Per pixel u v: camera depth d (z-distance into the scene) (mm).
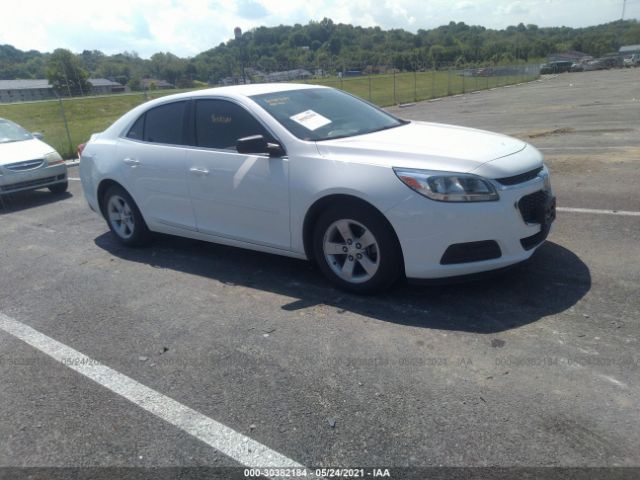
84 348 3664
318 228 4070
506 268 3719
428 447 2467
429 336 3412
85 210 7930
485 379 2916
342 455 2467
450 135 4277
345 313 3822
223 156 4578
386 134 4348
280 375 3133
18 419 2932
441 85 44750
